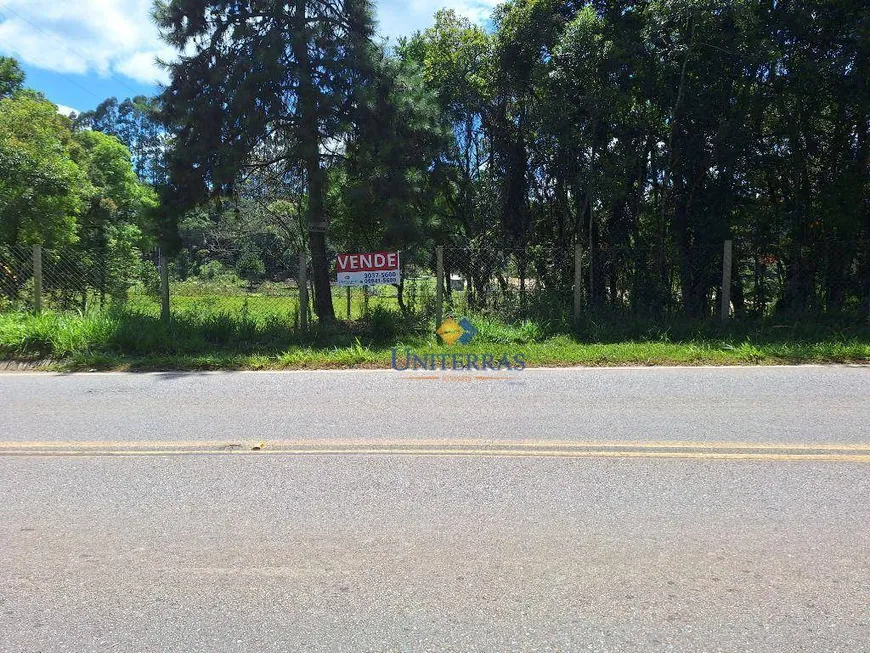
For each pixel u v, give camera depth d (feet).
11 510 12.19
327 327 35.58
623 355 28.32
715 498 12.39
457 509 12.03
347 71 36.19
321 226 37.88
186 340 31.65
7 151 47.73
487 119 48.26
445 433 16.81
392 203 35.35
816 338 32.19
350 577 9.70
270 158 39.37
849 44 36.11
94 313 33.86
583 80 39.70
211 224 57.72
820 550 10.35
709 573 9.68
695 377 24.17
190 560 10.27
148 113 37.45
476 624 8.50
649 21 37.65
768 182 41.19
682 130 39.29
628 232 43.75
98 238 71.82
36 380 25.08
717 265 39.01
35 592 9.40
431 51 48.65
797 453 14.89
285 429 17.39
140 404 20.63
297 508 12.16
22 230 49.06
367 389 22.65
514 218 47.60
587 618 8.60
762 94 37.99
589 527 11.23
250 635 8.34
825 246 38.50
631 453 15.02
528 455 14.98
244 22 36.29
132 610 8.93
